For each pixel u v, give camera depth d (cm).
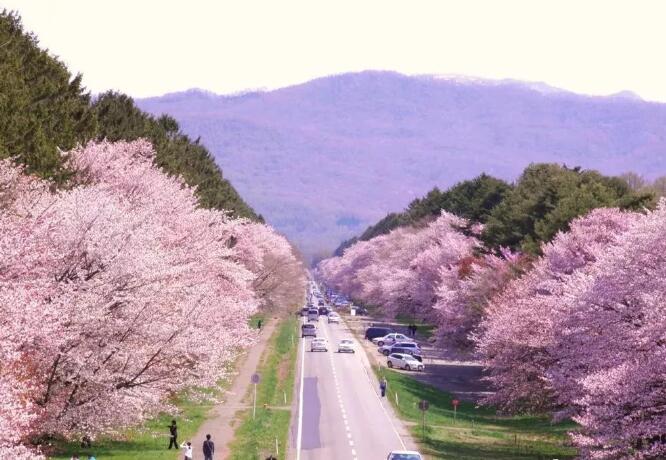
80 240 4869
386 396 9469
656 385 4678
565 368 5891
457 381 11238
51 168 6631
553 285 7306
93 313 4688
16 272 4378
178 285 5306
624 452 4731
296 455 6384
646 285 5109
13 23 8381
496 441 7300
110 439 6103
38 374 4666
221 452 6300
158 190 7944
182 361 5391
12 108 6469
